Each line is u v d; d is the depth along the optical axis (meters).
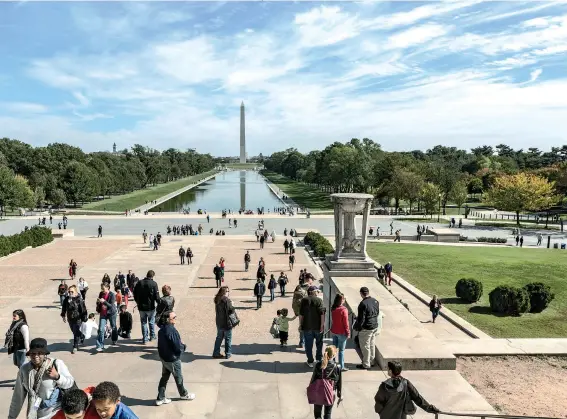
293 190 173.62
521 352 13.66
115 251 51.19
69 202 117.56
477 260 44.62
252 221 82.81
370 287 18.59
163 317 9.41
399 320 13.89
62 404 5.07
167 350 9.16
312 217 88.69
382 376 10.62
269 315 27.97
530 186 77.25
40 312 26.02
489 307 28.70
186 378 10.60
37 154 136.50
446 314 26.75
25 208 100.56
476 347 13.98
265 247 55.12
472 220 86.38
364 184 109.81
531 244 59.47
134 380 10.59
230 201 134.75
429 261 44.22
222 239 61.47
